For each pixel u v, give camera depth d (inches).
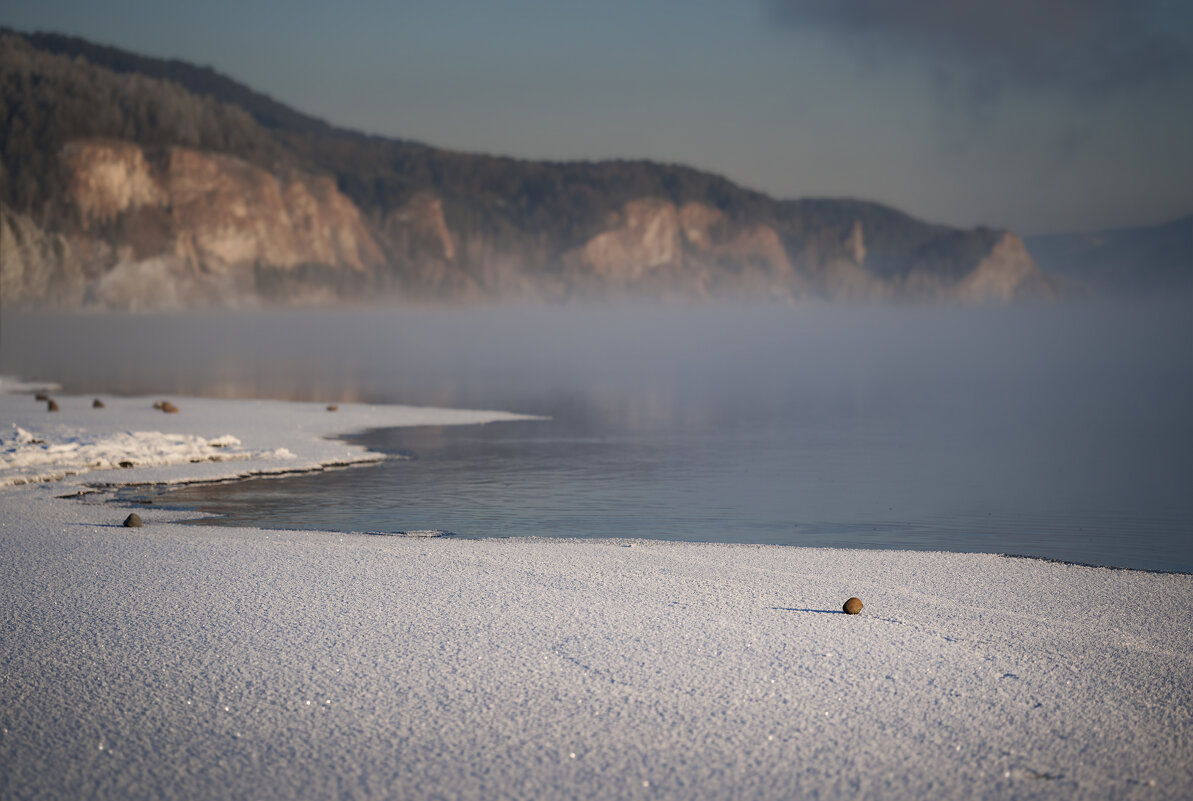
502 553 724.7
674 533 870.4
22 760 362.6
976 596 606.9
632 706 413.1
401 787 342.0
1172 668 466.6
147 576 631.2
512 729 389.7
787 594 605.0
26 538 749.9
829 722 397.7
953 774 353.4
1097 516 970.7
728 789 341.4
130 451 1210.0
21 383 2490.2
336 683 438.3
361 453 1323.8
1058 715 407.2
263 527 859.4
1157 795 339.6
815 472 1256.2
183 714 404.2
